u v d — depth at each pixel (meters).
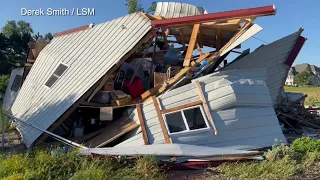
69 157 8.22
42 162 7.84
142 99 11.23
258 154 9.53
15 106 15.61
